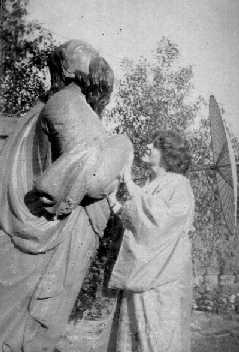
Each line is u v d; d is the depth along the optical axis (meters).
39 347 2.78
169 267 2.79
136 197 2.86
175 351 2.74
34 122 2.96
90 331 3.04
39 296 2.75
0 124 3.04
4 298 2.78
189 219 2.94
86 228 2.86
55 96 2.84
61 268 2.80
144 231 2.79
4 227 2.83
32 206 2.83
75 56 2.95
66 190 2.62
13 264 2.80
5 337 2.75
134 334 2.77
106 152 2.71
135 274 2.76
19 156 2.91
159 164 3.11
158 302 2.77
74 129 2.71
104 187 2.70
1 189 2.87
